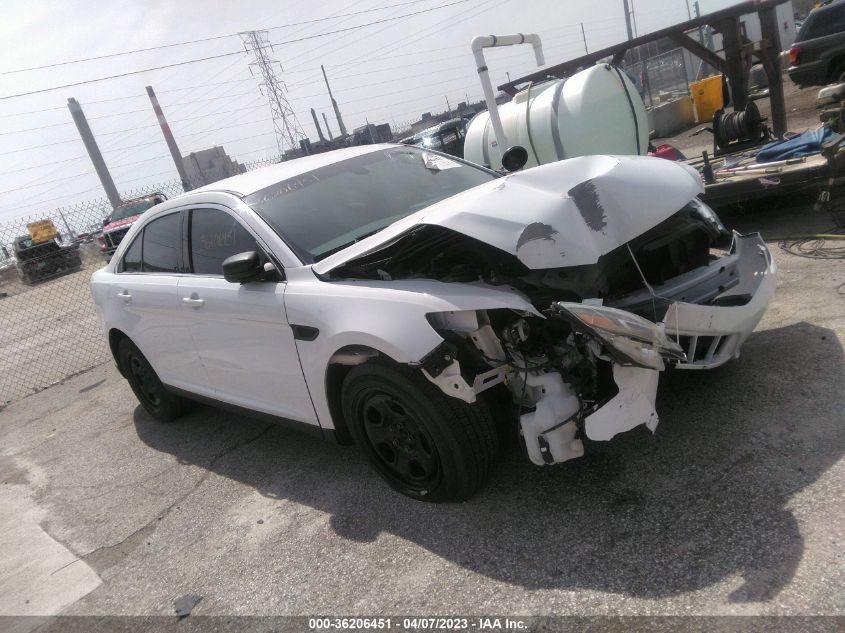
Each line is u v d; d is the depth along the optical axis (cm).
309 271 308
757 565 209
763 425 279
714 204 575
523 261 252
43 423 600
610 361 247
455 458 269
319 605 254
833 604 188
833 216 529
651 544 232
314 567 278
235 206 352
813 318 364
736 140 751
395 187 374
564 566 234
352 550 282
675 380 334
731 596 201
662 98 1948
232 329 347
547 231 252
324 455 378
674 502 249
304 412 328
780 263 469
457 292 257
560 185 276
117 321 454
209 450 433
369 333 265
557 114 734
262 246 330
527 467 298
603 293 279
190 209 389
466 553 257
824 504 226
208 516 348
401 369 264
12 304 1603
